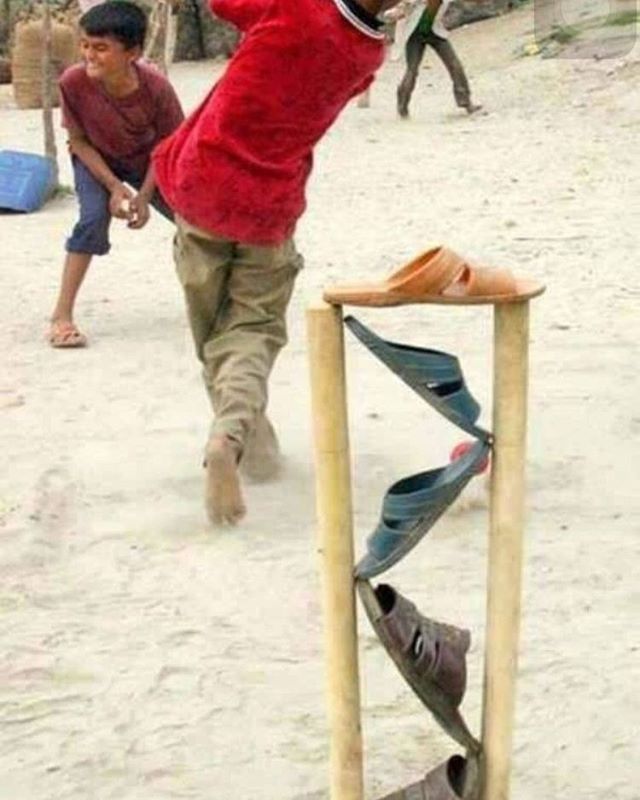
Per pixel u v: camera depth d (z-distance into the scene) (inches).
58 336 402.6
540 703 213.6
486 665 163.8
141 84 383.2
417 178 682.8
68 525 279.7
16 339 413.7
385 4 249.4
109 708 215.2
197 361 386.9
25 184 643.5
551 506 284.2
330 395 157.9
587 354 380.2
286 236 273.9
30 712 214.4
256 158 265.3
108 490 296.5
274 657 229.1
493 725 163.2
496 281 155.1
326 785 196.1
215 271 274.2
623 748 203.0
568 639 232.1
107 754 203.9
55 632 237.5
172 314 440.8
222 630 237.9
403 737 205.8
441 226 566.3
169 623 240.7
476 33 1258.6
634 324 409.7
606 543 267.1
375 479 299.0
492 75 1048.2
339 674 163.8
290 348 393.7
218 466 265.6
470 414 159.6
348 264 505.4
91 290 474.9
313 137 266.5
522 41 1148.5
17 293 473.7
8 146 887.7
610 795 192.7
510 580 159.6
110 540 272.4
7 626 239.8
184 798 194.2
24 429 334.3
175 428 332.2
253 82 257.9
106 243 402.6
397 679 220.7
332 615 162.4
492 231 551.2
